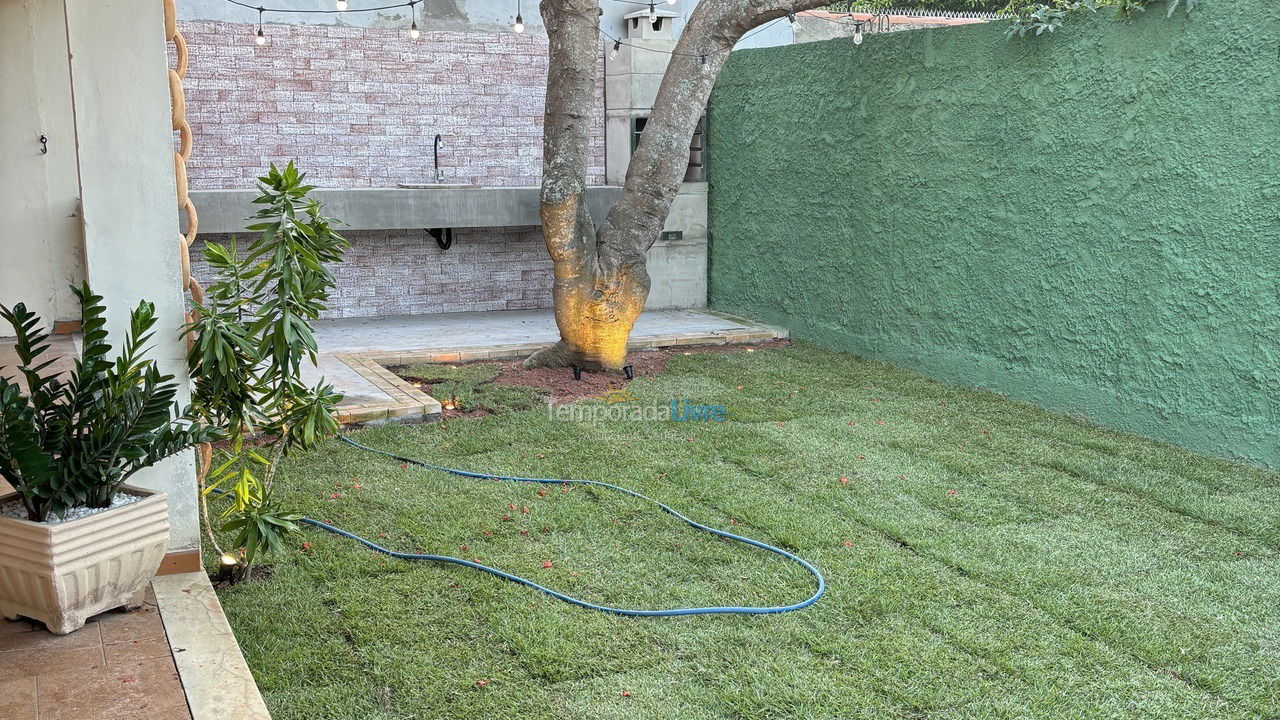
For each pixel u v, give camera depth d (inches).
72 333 212.5
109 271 132.5
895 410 265.7
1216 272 221.8
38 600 115.5
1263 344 213.5
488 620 141.8
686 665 130.3
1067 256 259.1
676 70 290.2
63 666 110.3
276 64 353.7
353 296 382.0
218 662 112.3
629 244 292.4
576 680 126.1
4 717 99.5
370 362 299.9
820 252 349.7
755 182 380.5
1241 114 212.5
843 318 342.6
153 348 136.3
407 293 390.3
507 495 194.1
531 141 395.2
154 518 122.6
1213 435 226.5
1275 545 174.4
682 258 410.9
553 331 355.3
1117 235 244.7
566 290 289.0
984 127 279.6
